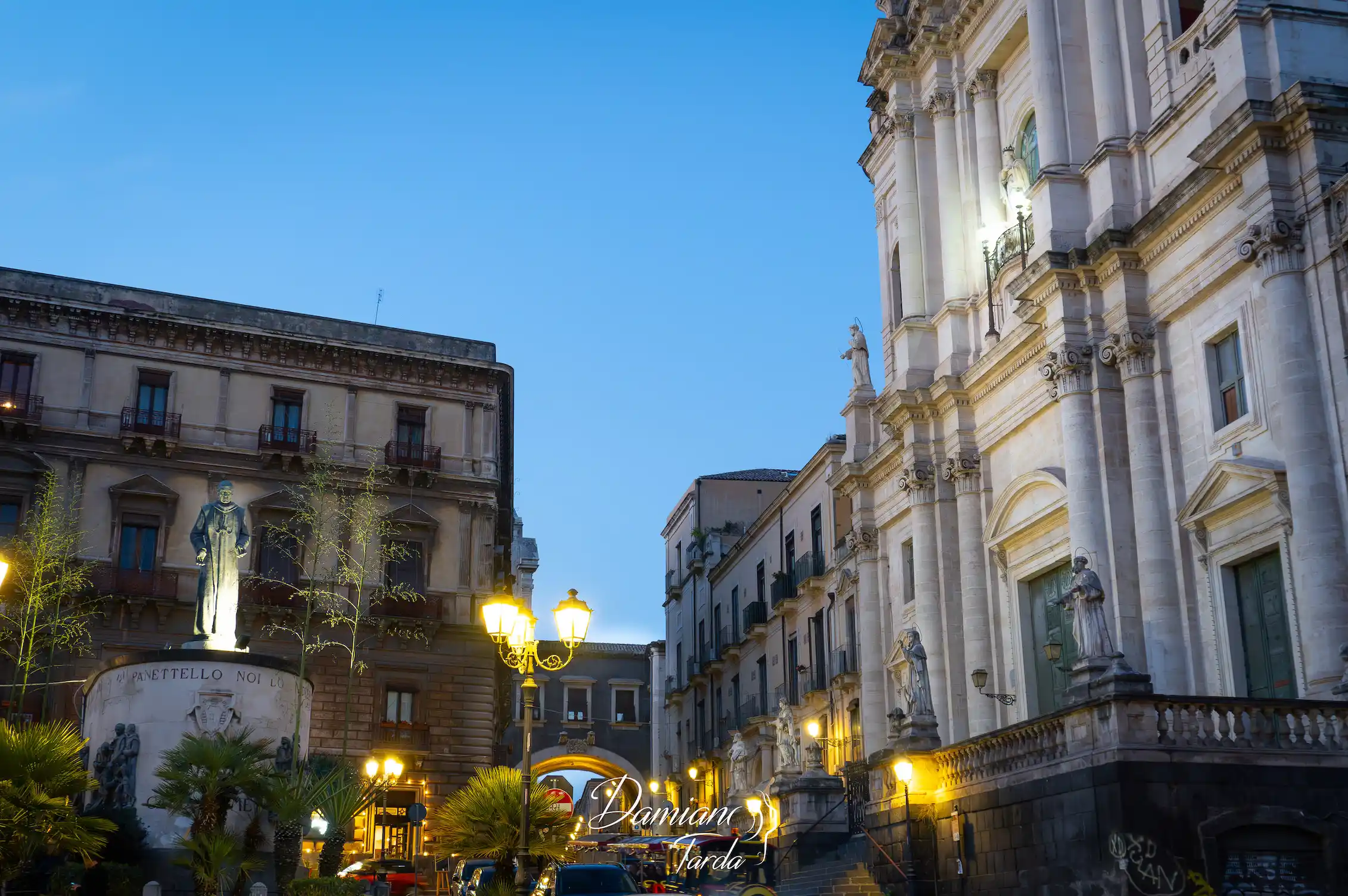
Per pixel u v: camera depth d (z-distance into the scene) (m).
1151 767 18.95
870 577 39.44
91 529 44.16
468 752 46.72
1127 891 18.39
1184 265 25.92
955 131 37.22
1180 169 26.66
